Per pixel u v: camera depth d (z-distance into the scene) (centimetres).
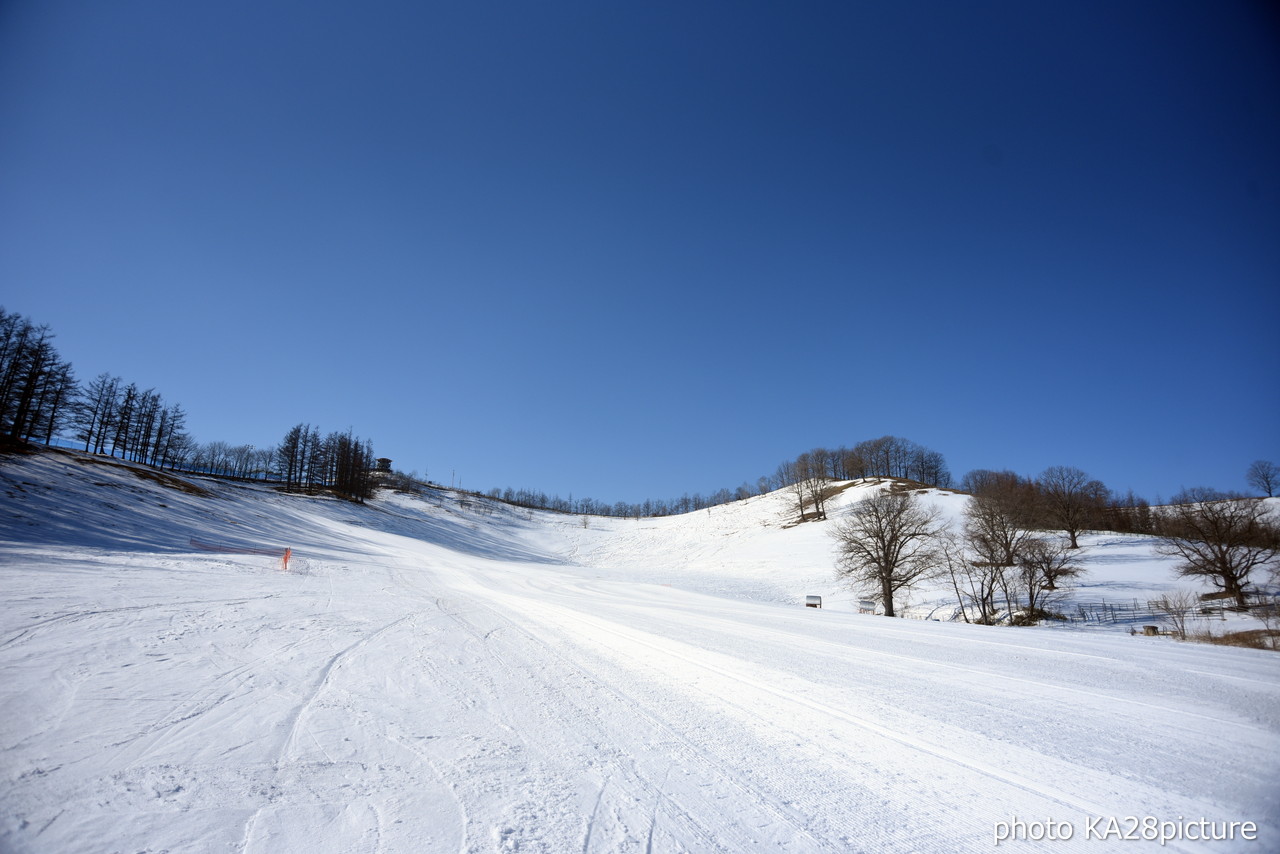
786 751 548
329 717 591
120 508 3594
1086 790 465
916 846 376
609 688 770
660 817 408
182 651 838
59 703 579
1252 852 368
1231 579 3231
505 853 348
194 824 364
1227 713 687
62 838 337
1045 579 3725
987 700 741
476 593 2191
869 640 1290
